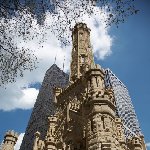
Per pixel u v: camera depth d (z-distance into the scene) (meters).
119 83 131.38
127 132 99.25
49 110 135.12
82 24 89.31
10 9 12.08
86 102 45.09
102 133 37.97
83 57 75.25
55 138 53.16
